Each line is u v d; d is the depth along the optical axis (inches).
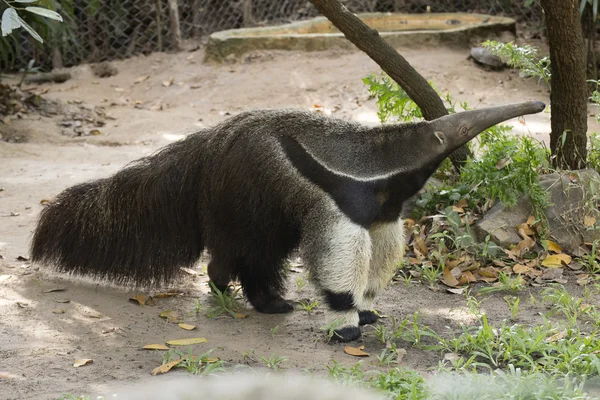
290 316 233.9
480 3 703.1
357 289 206.1
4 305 224.7
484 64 557.6
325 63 574.2
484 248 269.4
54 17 178.4
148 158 231.5
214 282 240.1
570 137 297.1
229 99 532.7
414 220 293.7
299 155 203.5
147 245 229.6
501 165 283.0
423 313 236.2
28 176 372.8
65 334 209.3
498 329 220.4
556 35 280.1
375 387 174.2
